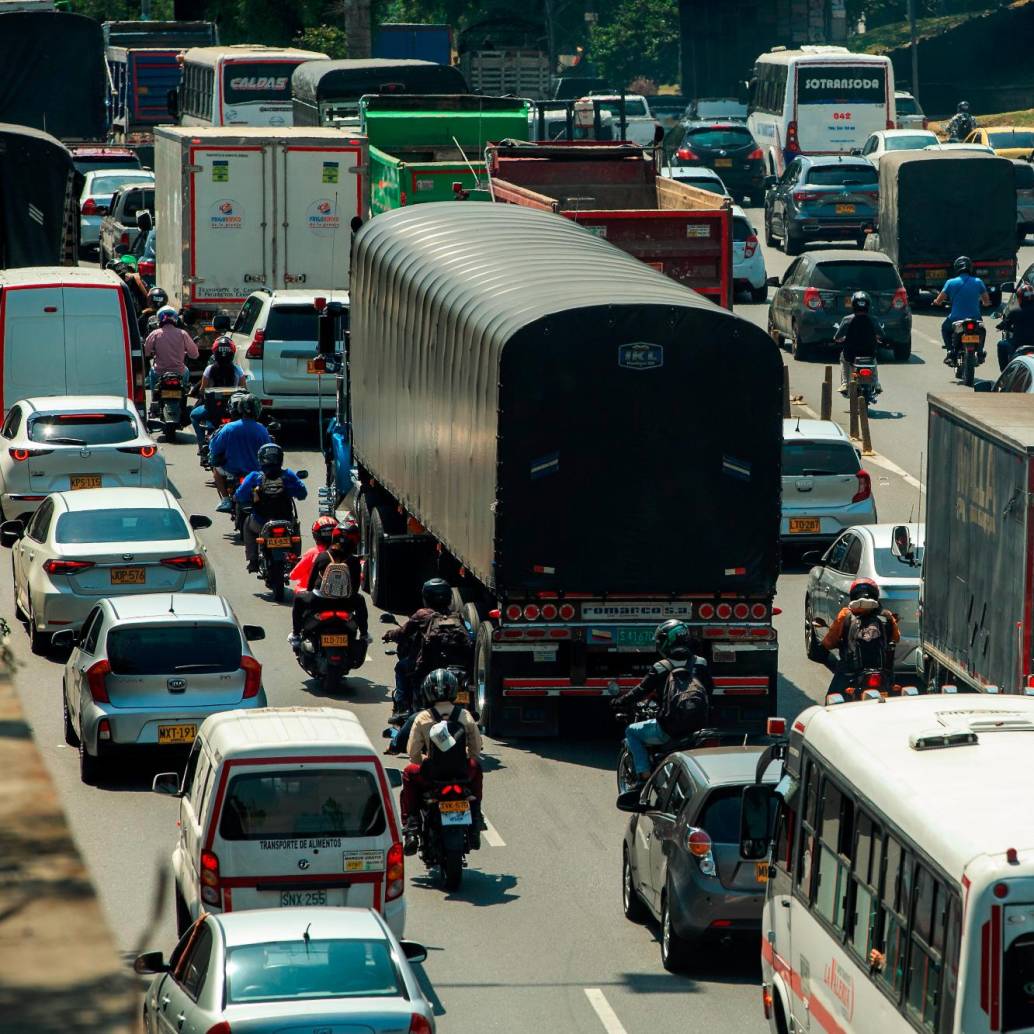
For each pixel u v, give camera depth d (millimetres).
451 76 180875
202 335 137500
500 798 63219
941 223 180000
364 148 136875
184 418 130375
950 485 64062
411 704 67125
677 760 49969
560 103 161625
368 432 92812
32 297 116000
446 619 66688
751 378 66812
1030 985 27188
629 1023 43594
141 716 62406
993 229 180125
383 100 156000
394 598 88938
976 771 32094
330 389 123375
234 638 64125
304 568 77062
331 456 104312
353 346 97125
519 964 47906
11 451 99188
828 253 157750
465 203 94688
